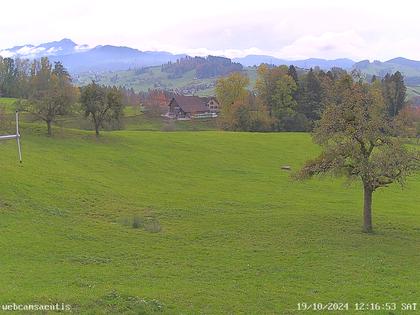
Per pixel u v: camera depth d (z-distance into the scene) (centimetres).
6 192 4597
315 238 4025
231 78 14875
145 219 4491
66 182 5416
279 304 2480
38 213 4231
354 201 5884
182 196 5603
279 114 14362
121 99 9012
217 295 2566
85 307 2181
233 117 13938
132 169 6906
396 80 15000
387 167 4019
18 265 2920
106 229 4028
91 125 12331
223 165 7844
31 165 5897
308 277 3003
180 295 2511
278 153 9012
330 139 4306
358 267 3247
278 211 5094
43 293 2339
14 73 17500
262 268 3188
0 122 6981
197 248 3656
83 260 3189
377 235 4175
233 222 4528
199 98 19562
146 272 2992
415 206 5694
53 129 8750
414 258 3519
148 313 2177
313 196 6094
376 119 4122
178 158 7988
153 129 15875
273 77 14500
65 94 8325
